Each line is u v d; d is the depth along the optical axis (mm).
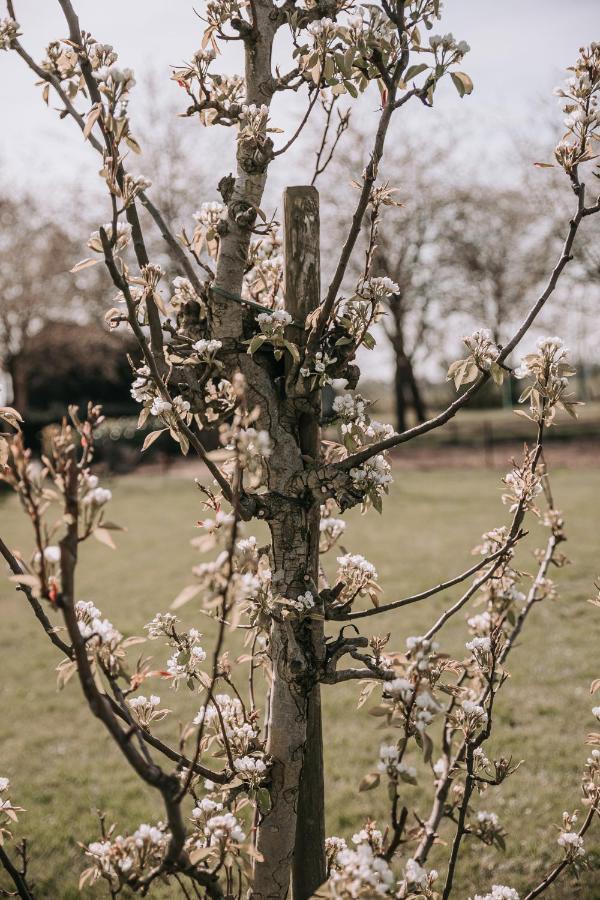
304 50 1942
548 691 5609
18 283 27016
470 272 27234
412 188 24812
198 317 2119
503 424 30297
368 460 2039
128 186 1626
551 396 2074
